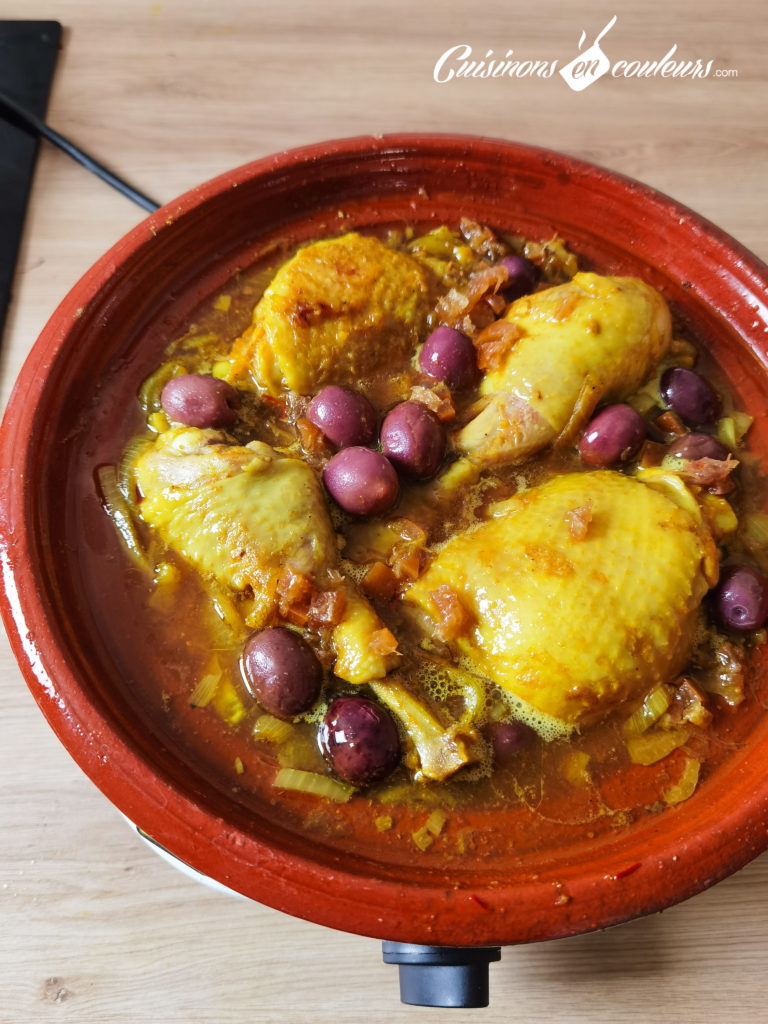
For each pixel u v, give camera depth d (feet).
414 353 1.15
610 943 1.06
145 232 1.10
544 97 1.55
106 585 1.00
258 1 1.61
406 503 1.07
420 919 0.80
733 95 1.56
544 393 1.07
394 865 0.88
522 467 1.11
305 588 0.96
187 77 1.53
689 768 0.95
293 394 1.11
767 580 1.02
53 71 1.52
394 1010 1.04
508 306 1.17
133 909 1.06
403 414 1.05
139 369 1.12
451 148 1.19
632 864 0.83
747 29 1.63
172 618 0.99
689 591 0.96
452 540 1.02
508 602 0.94
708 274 1.18
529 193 1.23
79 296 1.06
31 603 0.89
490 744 0.95
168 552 1.01
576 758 0.95
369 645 0.94
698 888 0.83
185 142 1.47
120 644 0.98
